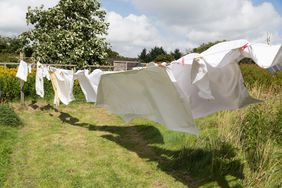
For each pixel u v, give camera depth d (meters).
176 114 5.31
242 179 5.95
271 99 9.11
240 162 6.36
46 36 17.83
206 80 4.55
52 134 9.30
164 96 5.41
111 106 6.77
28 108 12.32
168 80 5.12
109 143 8.68
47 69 10.62
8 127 9.38
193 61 4.54
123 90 6.32
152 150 8.09
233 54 4.41
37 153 7.74
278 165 5.88
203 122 9.02
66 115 11.81
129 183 6.39
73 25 17.91
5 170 6.65
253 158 6.27
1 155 7.23
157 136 8.80
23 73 11.19
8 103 12.76
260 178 5.68
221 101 5.57
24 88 13.23
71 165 7.14
